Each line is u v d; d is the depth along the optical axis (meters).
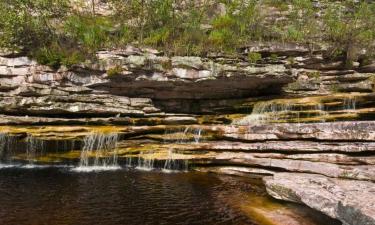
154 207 13.67
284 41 27.08
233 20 27.78
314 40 28.02
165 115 23.97
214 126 20.88
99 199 14.47
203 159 19.73
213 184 17.08
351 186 13.81
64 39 24.91
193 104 26.00
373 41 27.91
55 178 17.80
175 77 23.33
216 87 24.66
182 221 12.35
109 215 12.72
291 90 26.00
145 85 23.98
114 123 22.81
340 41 27.61
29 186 16.20
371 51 27.66
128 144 21.59
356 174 15.22
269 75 23.91
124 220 12.30
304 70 27.00
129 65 22.83
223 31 26.28
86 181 17.27
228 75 23.42
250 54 25.11
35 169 20.06
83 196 14.82
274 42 26.20
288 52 26.42
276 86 26.08
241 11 28.94
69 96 23.08
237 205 14.09
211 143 20.27
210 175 18.86
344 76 26.39
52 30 25.31
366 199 11.91
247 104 25.27
